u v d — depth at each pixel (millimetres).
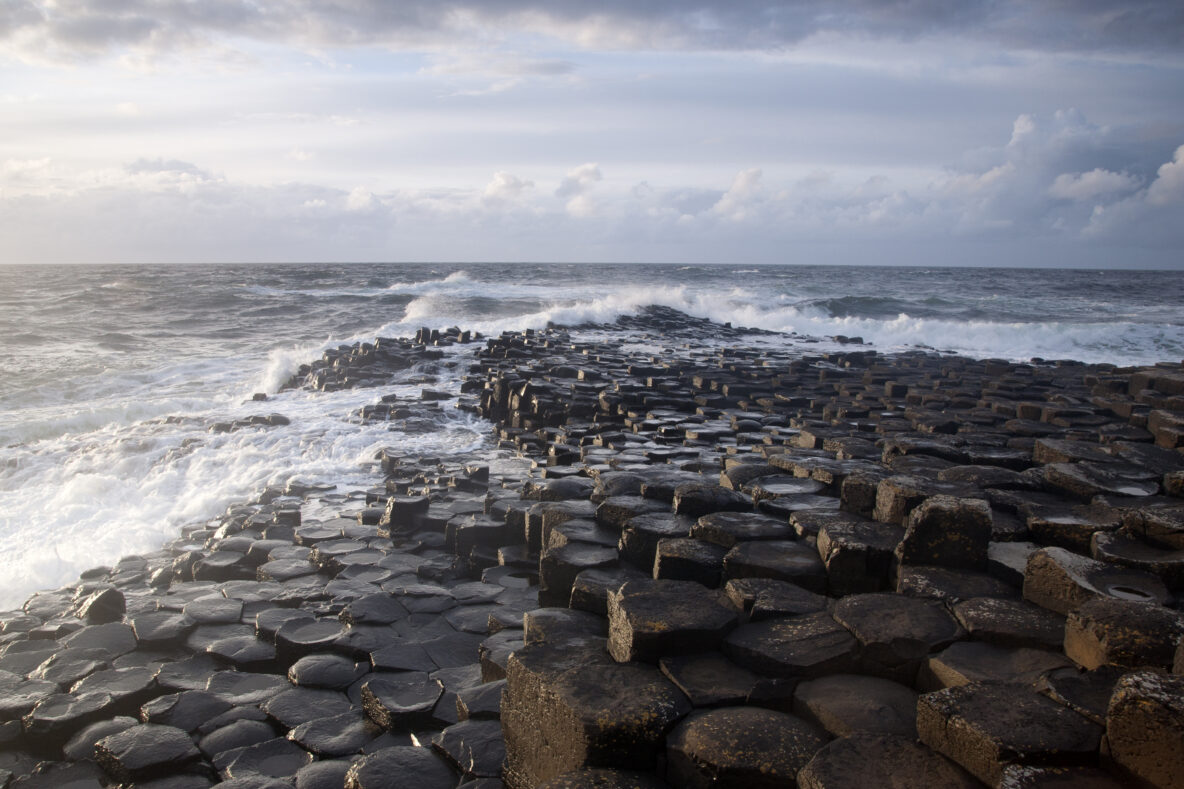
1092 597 3764
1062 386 16125
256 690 5273
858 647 3750
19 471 12422
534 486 7887
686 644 3820
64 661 5676
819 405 14305
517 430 13734
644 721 3209
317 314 37875
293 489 10555
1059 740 2783
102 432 14789
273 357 22125
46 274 85000
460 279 57750
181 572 7703
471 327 30484
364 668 5367
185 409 17625
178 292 46438
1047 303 45750
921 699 3100
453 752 4016
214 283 59938
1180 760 2496
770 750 3086
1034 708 3002
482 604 6234
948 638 3742
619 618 4004
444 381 19719
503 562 7039
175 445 13500
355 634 5707
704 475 8156
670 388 15461
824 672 3666
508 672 3848
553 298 42375
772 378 17562
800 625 3977
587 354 21750
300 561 7602
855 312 42406
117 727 4926
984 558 4520
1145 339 31141
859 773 2869
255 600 6625
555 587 5484
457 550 7590
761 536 5195
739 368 18844
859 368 20906
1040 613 3924
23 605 7270
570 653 3941
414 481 10352
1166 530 4469
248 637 5973
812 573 4684
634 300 37000
